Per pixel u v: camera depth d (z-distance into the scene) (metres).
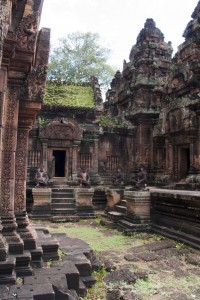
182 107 17.89
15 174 6.08
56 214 15.70
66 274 5.06
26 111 6.30
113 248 9.12
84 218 15.82
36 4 5.62
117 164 22.23
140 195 12.20
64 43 34.56
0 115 4.79
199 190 14.95
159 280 6.27
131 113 22.47
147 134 22.00
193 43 17.98
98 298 5.21
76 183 19.64
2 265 4.54
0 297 3.91
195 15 18.92
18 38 5.42
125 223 12.30
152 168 21.62
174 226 10.78
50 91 22.42
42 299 4.05
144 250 8.77
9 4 4.20
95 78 24.08
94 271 6.43
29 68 5.59
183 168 19.44
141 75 22.19
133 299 5.17
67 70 33.94
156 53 23.20
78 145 20.34
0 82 4.83
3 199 5.43
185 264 7.46
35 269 5.24
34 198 15.52
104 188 18.77
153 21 24.03
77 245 7.14
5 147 5.52
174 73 19.48
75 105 21.22
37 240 6.31
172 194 10.72
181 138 18.59
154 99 22.17
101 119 23.39
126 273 6.39
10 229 5.34
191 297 5.39
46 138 19.70
